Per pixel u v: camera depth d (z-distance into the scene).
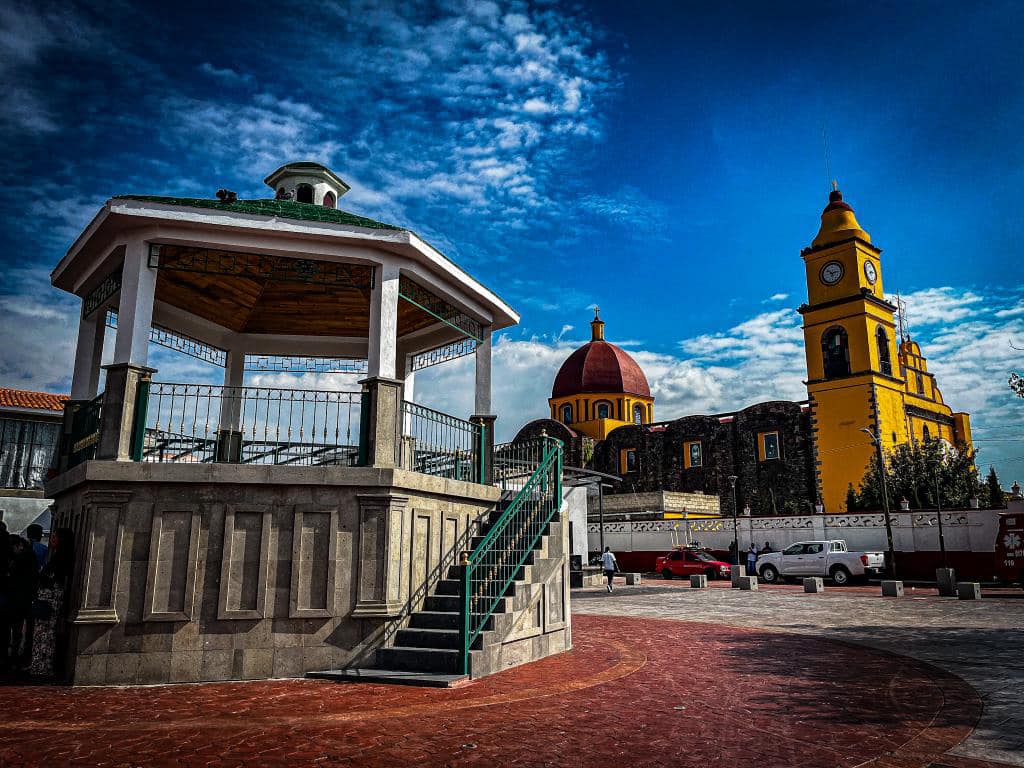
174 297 12.78
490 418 12.83
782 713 7.08
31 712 6.91
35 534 10.91
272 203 11.29
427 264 10.98
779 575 30.20
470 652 8.59
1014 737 6.24
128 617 8.47
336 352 14.98
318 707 7.11
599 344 67.50
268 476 9.04
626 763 5.45
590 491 46.50
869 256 49.62
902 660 10.34
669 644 12.01
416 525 9.98
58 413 19.64
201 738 5.98
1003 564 23.94
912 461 41.66
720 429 51.94
